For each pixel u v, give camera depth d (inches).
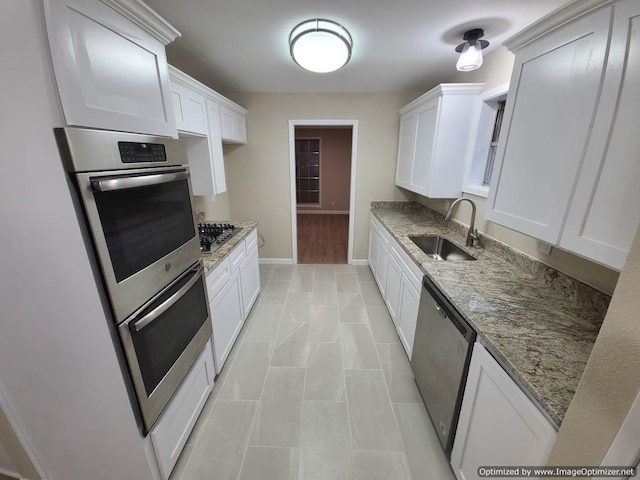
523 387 32.8
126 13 37.8
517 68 45.3
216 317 71.0
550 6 55.6
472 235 82.0
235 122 115.7
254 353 84.7
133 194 38.7
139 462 44.1
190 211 55.7
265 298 118.3
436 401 57.6
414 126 109.0
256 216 148.9
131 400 40.1
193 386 58.8
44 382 39.9
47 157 29.2
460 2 54.9
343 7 56.8
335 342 90.0
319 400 68.5
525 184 44.0
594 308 46.3
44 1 26.6
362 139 133.7
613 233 30.2
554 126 38.0
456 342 48.3
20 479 47.1
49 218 31.3
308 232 224.8
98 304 34.3
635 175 27.6
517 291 53.9
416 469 53.2
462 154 90.3
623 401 20.8
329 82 111.1
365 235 150.2
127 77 38.9
